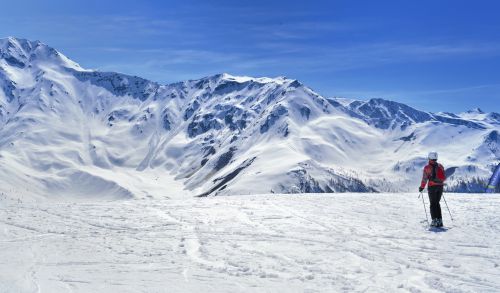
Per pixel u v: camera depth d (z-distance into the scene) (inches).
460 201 959.0
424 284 350.0
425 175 634.8
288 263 417.7
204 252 469.4
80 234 592.7
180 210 831.1
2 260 432.1
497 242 512.7
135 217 746.8
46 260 431.8
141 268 397.1
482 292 331.9
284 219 700.0
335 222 667.4
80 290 323.9
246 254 458.3
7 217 751.1
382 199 1007.6
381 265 411.2
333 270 391.5
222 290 327.3
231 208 846.5
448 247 489.4
